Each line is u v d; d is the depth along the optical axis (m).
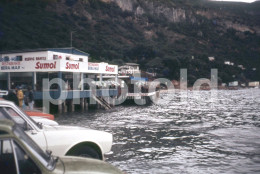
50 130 5.13
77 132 5.30
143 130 15.87
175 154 9.84
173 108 36.06
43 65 26.70
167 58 143.75
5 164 2.88
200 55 189.75
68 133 5.18
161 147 11.02
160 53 160.38
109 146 5.68
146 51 155.25
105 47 164.38
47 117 9.09
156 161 8.82
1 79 31.28
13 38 105.56
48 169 3.06
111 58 139.25
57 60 25.98
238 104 46.44
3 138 2.90
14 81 30.98
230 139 12.95
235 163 8.64
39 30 130.88
